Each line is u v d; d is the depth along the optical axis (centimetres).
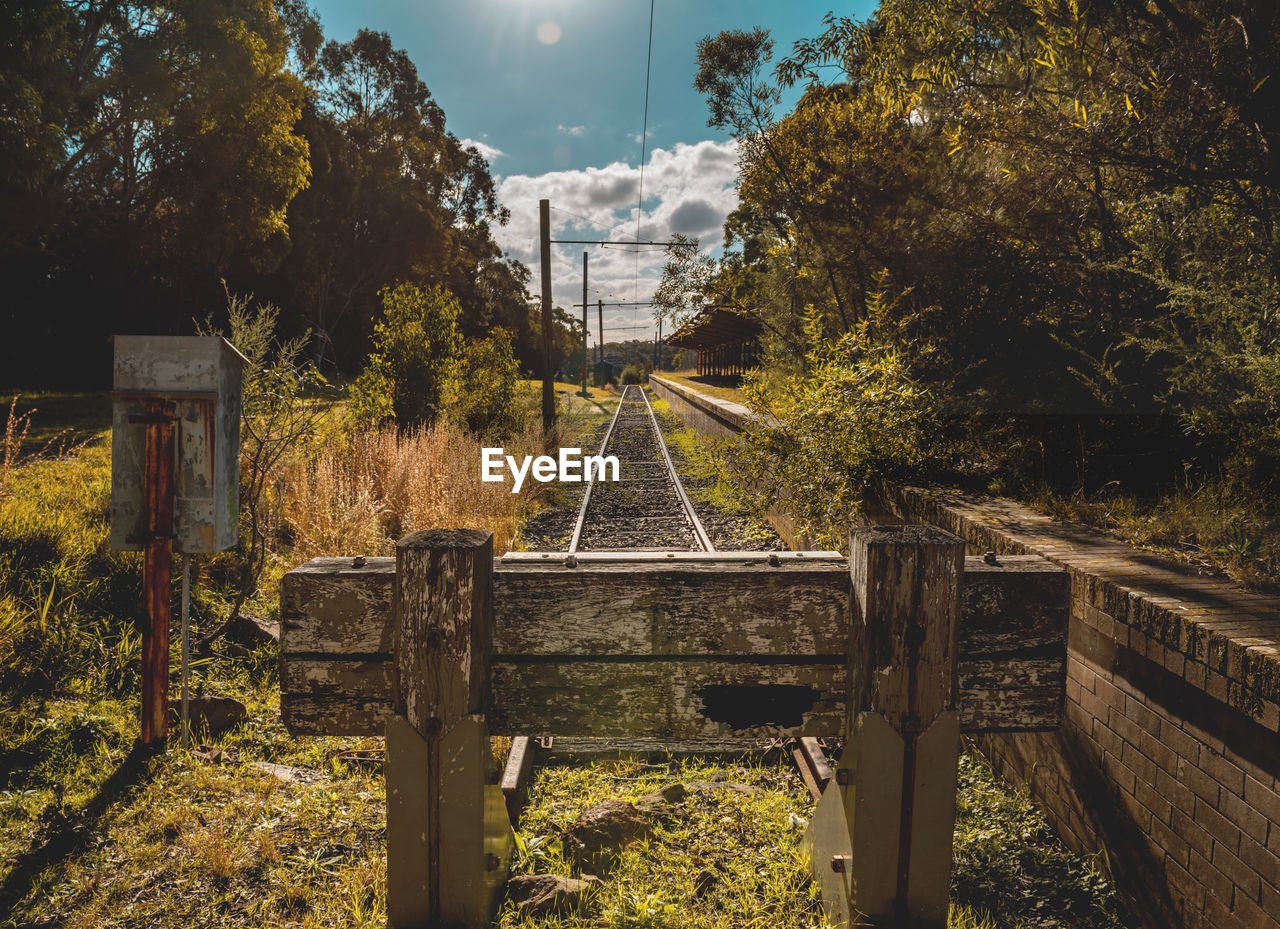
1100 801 289
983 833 316
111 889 257
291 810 311
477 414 1448
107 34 1997
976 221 599
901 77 559
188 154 2270
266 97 2323
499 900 237
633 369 9200
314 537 664
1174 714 249
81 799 310
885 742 192
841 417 581
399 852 199
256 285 3288
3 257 2236
